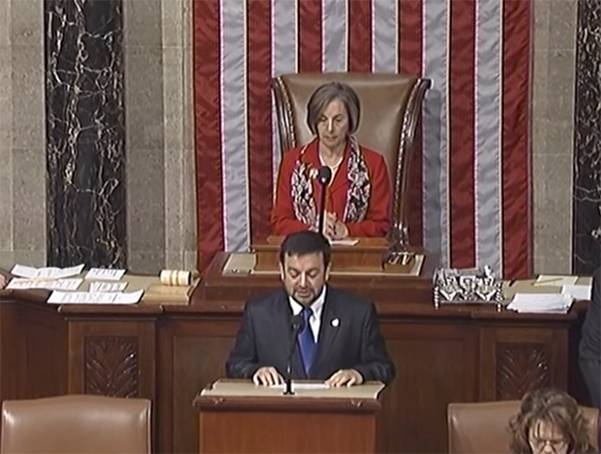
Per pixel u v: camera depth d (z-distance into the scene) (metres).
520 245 11.73
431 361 8.65
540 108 11.95
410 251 10.05
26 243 12.48
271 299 7.86
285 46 11.64
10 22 12.23
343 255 9.04
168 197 12.22
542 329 8.51
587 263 11.45
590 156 11.35
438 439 8.70
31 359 9.12
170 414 8.80
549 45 11.88
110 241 11.54
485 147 11.65
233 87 11.71
